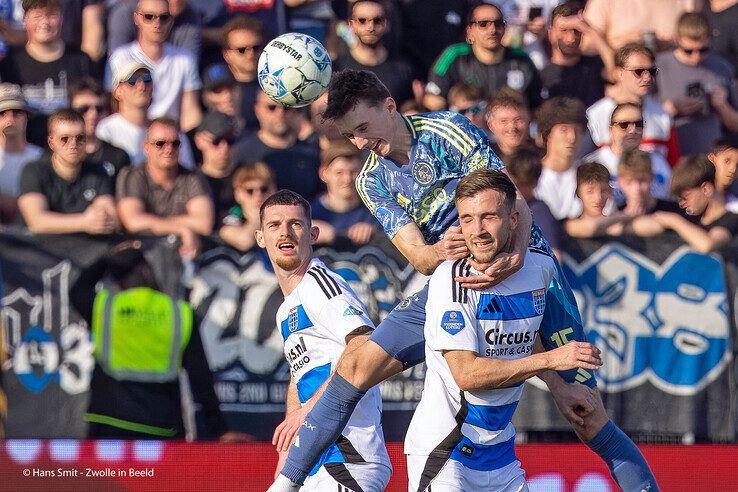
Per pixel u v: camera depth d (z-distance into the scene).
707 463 26.80
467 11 36.56
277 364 27.02
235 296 27.05
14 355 26.72
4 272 26.75
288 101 20.70
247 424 26.97
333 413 18.61
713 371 27.52
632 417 27.33
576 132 30.38
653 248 27.62
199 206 28.59
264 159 30.97
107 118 32.28
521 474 18.64
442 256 18.14
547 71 35.50
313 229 20.66
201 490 26.55
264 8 36.53
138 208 28.48
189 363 26.84
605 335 27.39
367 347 18.48
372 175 19.08
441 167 18.69
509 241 17.39
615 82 34.00
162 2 33.91
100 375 26.78
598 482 26.53
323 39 37.31
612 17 37.59
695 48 35.47
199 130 30.44
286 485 18.77
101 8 35.62
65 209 28.45
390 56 35.12
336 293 19.72
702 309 27.58
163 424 26.77
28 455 26.55
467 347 17.33
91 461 26.58
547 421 27.00
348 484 19.47
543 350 19.70
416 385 27.11
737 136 32.28
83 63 34.44
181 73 34.47
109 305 26.83
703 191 28.77
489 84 34.22
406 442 18.48
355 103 18.30
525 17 37.88
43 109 33.91
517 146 30.72
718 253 27.67
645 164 28.83
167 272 26.98
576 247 27.62
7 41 34.84
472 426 17.97
